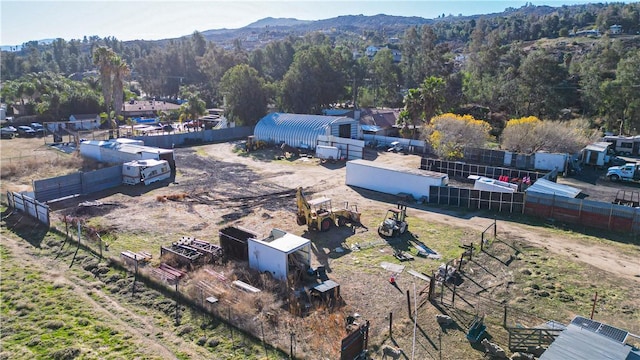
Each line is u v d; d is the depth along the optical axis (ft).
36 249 79.87
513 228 92.63
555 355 39.47
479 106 261.85
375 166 122.31
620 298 63.82
